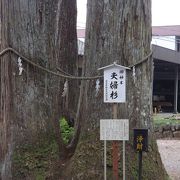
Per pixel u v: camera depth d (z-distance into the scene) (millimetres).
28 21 5844
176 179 8438
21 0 5801
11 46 5781
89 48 6348
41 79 6020
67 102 10391
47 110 6121
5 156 5867
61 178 6129
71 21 10992
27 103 5930
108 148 6070
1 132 5875
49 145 6129
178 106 39188
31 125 5965
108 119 5715
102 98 6164
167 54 28328
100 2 6219
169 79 37125
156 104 35656
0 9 5824
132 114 6176
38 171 5945
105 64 6160
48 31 6039
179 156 11781
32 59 5887
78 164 6117
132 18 6176
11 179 5836
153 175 6211
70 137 7562
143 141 5570
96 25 6246
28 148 5941
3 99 5852
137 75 6223
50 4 6047
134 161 6078
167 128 16688
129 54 6164
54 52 6211
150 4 6430
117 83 5457
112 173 5934
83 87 6531
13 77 5832
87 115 6281
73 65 11047
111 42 6152
